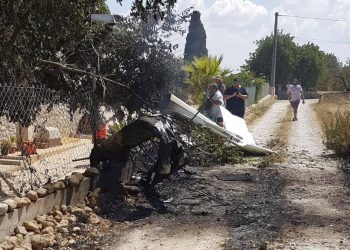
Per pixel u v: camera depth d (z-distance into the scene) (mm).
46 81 8766
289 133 15859
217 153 10125
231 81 19109
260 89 32281
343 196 7730
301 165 10242
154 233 5984
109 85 9625
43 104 7852
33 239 5172
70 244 5457
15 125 9836
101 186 7188
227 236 5852
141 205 7035
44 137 10117
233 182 8602
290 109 27828
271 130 16797
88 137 10617
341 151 11258
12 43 7125
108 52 9531
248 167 9930
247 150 11203
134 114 10555
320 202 7355
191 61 18875
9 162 8891
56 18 7125
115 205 6914
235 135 11102
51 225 5652
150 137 7281
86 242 5594
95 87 8750
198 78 17297
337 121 12258
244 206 7102
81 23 7695
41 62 8086
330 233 5941
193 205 7129
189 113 10273
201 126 10383
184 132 9758
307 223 6320
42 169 8375
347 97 33344
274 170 9656
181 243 5652
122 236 5863
